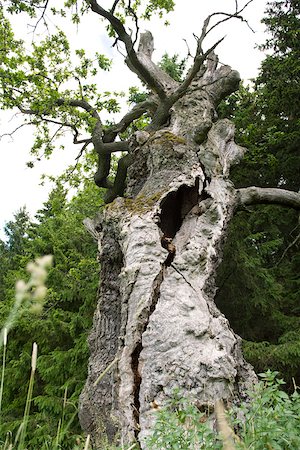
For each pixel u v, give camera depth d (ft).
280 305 44.78
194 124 27.20
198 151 25.27
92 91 37.63
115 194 35.76
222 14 27.35
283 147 49.26
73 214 56.70
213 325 18.19
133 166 25.59
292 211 47.37
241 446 8.06
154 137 24.85
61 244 53.06
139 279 19.31
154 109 33.40
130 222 21.27
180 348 17.24
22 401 44.65
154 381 16.67
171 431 10.00
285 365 38.73
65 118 35.63
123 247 21.04
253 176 48.98
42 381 45.68
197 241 21.48
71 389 41.55
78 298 47.26
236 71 31.32
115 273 23.00
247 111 50.24
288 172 49.52
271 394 9.96
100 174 36.65
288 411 9.45
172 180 22.99
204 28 27.58
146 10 36.83
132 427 16.31
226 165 26.16
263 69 51.78
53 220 56.80
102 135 36.06
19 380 45.37
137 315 18.38
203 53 27.89
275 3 53.52
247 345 38.06
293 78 49.75
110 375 20.71
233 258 41.27
